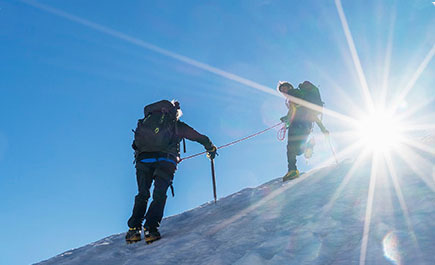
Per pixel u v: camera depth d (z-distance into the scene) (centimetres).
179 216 649
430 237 251
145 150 532
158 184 516
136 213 526
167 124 531
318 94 730
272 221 414
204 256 364
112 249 509
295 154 705
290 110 718
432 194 347
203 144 564
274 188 638
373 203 371
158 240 491
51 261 568
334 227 330
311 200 454
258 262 289
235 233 411
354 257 253
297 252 295
